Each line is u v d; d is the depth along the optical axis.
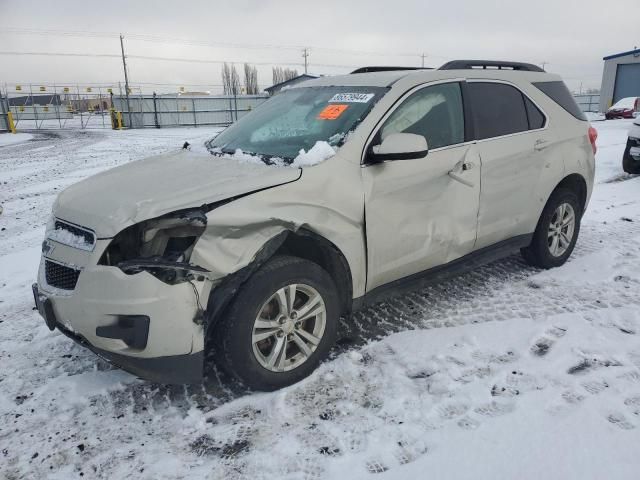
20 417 2.91
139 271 2.60
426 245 3.65
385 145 3.21
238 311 2.84
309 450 2.59
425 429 2.70
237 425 2.79
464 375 3.17
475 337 3.62
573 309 4.02
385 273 3.48
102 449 2.65
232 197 2.82
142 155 15.95
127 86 44.66
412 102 3.63
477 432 2.64
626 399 2.86
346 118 3.49
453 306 4.14
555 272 4.82
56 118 47.78
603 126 22.81
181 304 2.64
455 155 3.76
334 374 3.23
